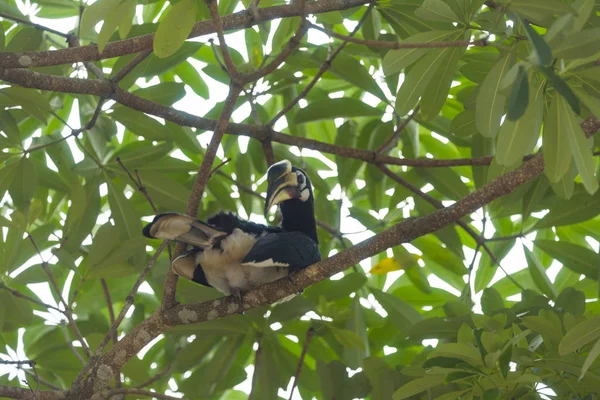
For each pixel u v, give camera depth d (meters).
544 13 5.84
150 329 8.03
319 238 11.10
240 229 8.13
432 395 8.27
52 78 9.03
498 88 6.21
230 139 11.08
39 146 9.91
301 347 10.23
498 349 7.12
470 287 10.48
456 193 10.80
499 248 10.73
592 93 6.30
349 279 9.41
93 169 10.25
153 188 10.26
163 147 10.36
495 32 7.07
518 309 9.33
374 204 11.09
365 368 8.96
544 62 5.32
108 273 8.65
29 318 8.81
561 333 7.59
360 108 10.61
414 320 9.79
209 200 11.46
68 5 10.78
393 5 9.53
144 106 10.04
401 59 7.11
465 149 11.95
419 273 10.78
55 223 11.33
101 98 9.69
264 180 11.80
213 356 9.42
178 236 7.41
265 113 11.94
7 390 7.60
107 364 7.93
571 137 5.93
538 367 7.56
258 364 9.38
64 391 7.85
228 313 8.01
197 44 10.24
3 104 9.47
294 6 8.20
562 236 11.18
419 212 11.02
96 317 10.45
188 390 9.47
